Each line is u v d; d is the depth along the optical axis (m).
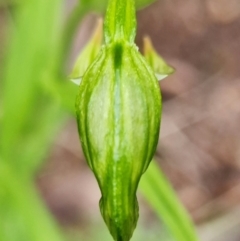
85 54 0.09
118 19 0.07
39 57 0.12
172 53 0.22
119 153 0.07
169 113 0.21
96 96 0.07
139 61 0.07
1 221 0.13
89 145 0.07
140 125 0.07
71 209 0.19
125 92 0.07
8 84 0.12
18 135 0.13
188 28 0.22
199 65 0.22
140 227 0.16
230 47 0.22
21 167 0.14
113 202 0.07
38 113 0.13
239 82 0.22
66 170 0.20
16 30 0.12
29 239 0.12
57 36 0.12
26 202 0.12
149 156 0.07
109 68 0.07
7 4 0.17
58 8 0.12
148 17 0.22
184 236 0.09
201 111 0.21
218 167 0.20
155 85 0.07
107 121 0.07
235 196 0.20
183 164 0.20
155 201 0.09
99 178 0.07
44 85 0.11
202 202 0.20
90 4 0.11
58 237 0.12
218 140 0.21
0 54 0.20
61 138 0.20
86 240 0.17
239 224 0.17
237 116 0.21
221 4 0.23
